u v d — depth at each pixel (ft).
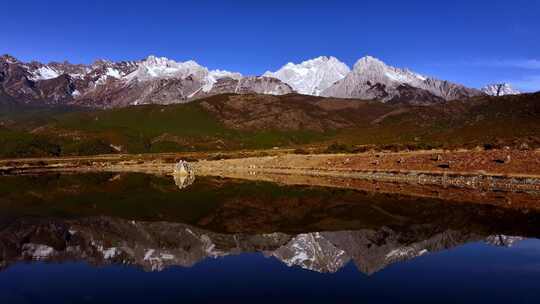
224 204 226.17
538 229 150.41
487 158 315.37
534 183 258.78
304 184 315.37
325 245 130.11
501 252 119.24
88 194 271.90
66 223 166.30
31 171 485.56
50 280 95.96
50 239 137.39
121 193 277.64
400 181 311.06
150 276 98.58
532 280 94.73
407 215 182.19
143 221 172.76
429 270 102.58
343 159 412.77
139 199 246.68
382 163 369.50
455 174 302.04
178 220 176.35
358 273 100.68
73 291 88.74
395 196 241.14
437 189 265.75
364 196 245.24
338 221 172.45
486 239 135.74
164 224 166.20
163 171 487.20
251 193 271.90
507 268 103.65
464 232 146.72
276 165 451.53
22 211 198.08
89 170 505.25
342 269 104.27
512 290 88.48
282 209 207.10
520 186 256.52
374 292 87.56
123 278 97.19
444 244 129.90
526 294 86.12
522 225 157.79
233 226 163.32
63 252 121.19
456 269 103.40
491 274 98.99
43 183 348.79
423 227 156.56
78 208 209.26
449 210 192.65
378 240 136.56
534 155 301.63
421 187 276.21
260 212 198.90
